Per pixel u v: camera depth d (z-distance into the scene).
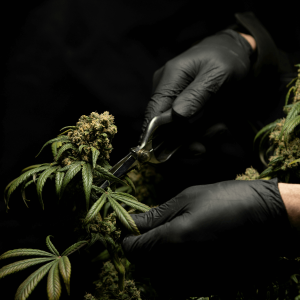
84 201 0.95
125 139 2.47
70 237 1.79
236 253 0.91
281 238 0.89
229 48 1.60
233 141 1.93
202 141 1.67
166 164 1.76
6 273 0.78
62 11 2.32
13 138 2.29
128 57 2.46
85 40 2.37
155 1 2.46
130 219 0.83
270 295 1.05
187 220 0.89
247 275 0.97
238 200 0.90
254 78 1.72
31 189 2.02
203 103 1.38
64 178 0.83
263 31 1.78
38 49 2.29
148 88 2.50
